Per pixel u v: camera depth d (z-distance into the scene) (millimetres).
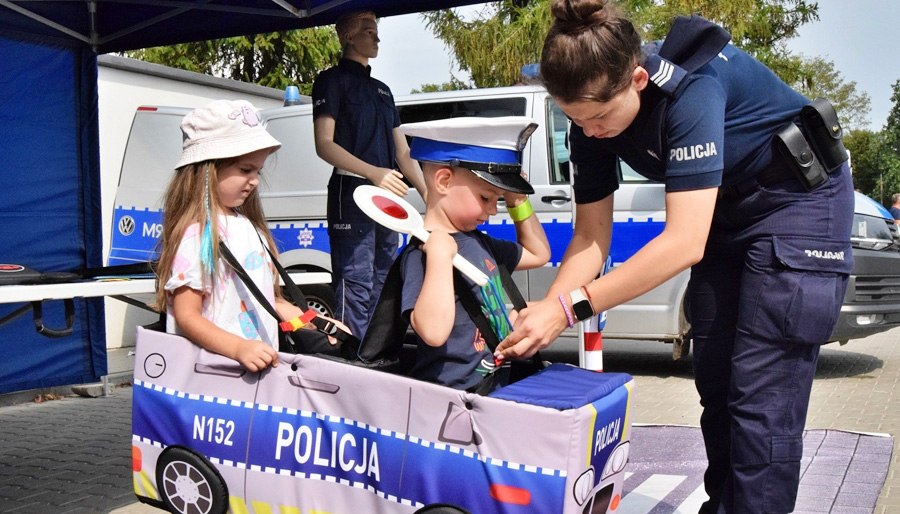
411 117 6941
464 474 2066
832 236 2463
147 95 9672
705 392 2848
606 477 2188
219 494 2479
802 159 2418
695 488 3762
